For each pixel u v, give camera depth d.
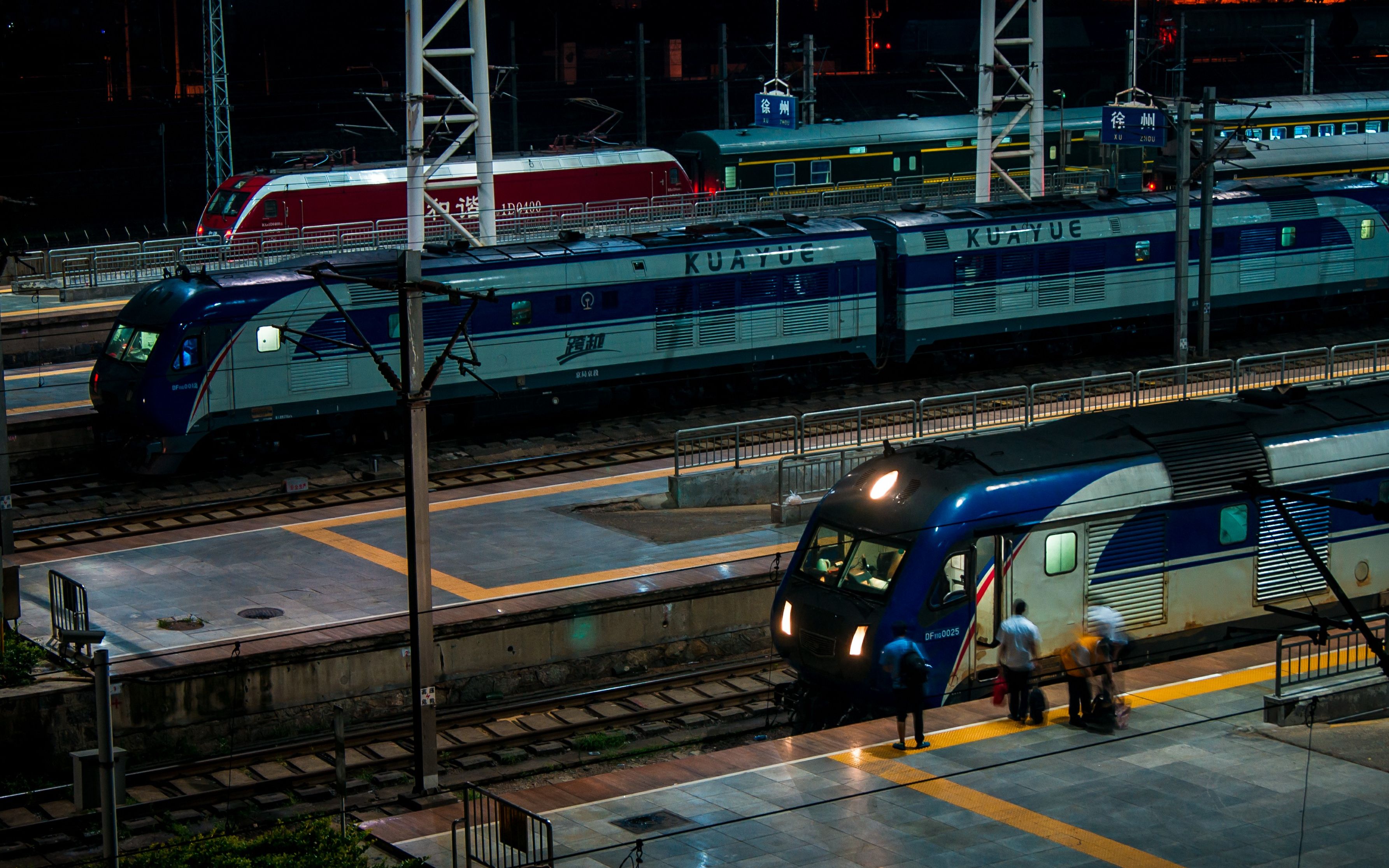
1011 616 49.91
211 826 45.56
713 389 89.12
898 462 52.34
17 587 52.59
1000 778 43.25
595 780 44.19
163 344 72.12
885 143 137.62
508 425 85.25
